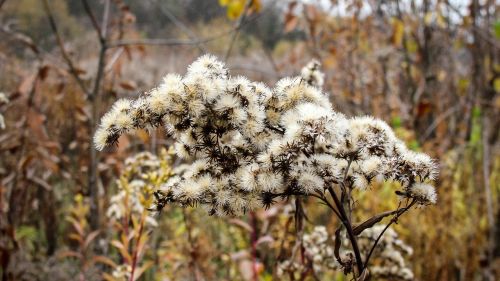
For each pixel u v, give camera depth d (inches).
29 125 156.1
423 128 213.3
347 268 62.1
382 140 58.1
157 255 159.9
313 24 217.3
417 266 142.0
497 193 166.1
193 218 157.9
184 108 55.3
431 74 205.3
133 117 56.7
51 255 182.9
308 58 241.8
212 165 59.1
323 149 58.8
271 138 59.2
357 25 224.4
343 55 223.8
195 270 127.3
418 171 56.4
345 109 218.8
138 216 118.8
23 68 233.5
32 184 181.5
